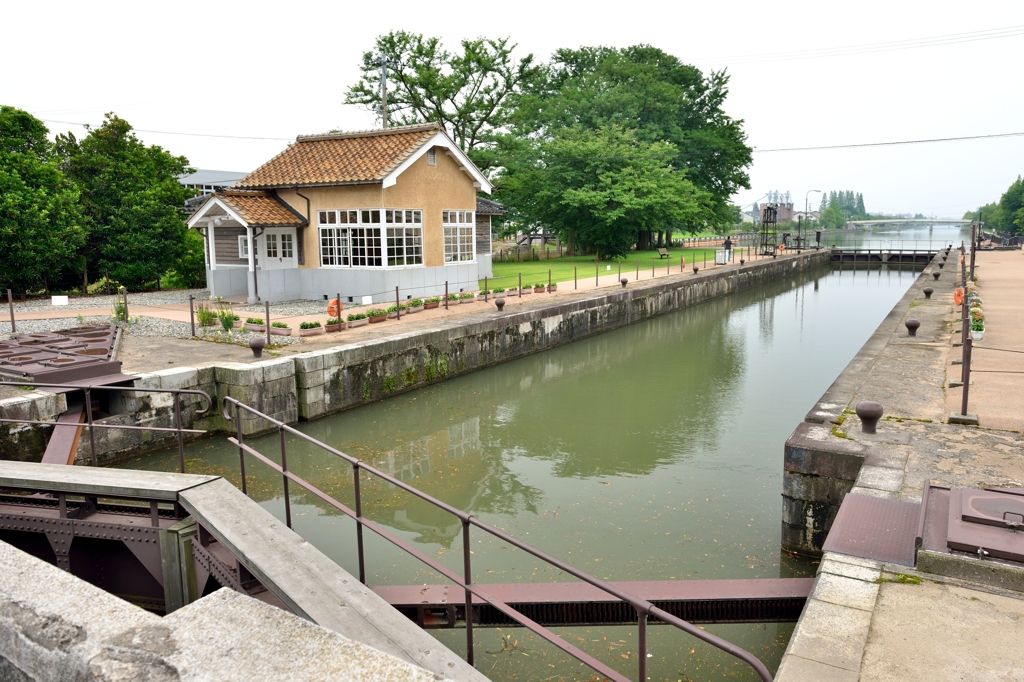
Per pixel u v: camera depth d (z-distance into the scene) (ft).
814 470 25.75
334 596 14.42
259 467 37.73
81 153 93.25
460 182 81.30
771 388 57.26
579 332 79.61
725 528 29.68
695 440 43.14
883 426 28.63
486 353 63.21
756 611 18.53
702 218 165.78
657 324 94.43
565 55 182.19
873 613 14.83
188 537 18.72
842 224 600.80
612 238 146.00
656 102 167.02
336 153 76.48
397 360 52.54
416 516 31.78
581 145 141.08
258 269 72.02
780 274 162.40
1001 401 31.27
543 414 50.14
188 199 97.55
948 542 16.34
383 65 108.78
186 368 41.14
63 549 20.27
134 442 38.47
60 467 20.85
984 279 90.84
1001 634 13.94
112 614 7.31
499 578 25.49
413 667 6.00
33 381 35.40
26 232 76.54
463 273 82.33
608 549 27.81
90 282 95.81
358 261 72.33
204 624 6.82
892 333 52.29
